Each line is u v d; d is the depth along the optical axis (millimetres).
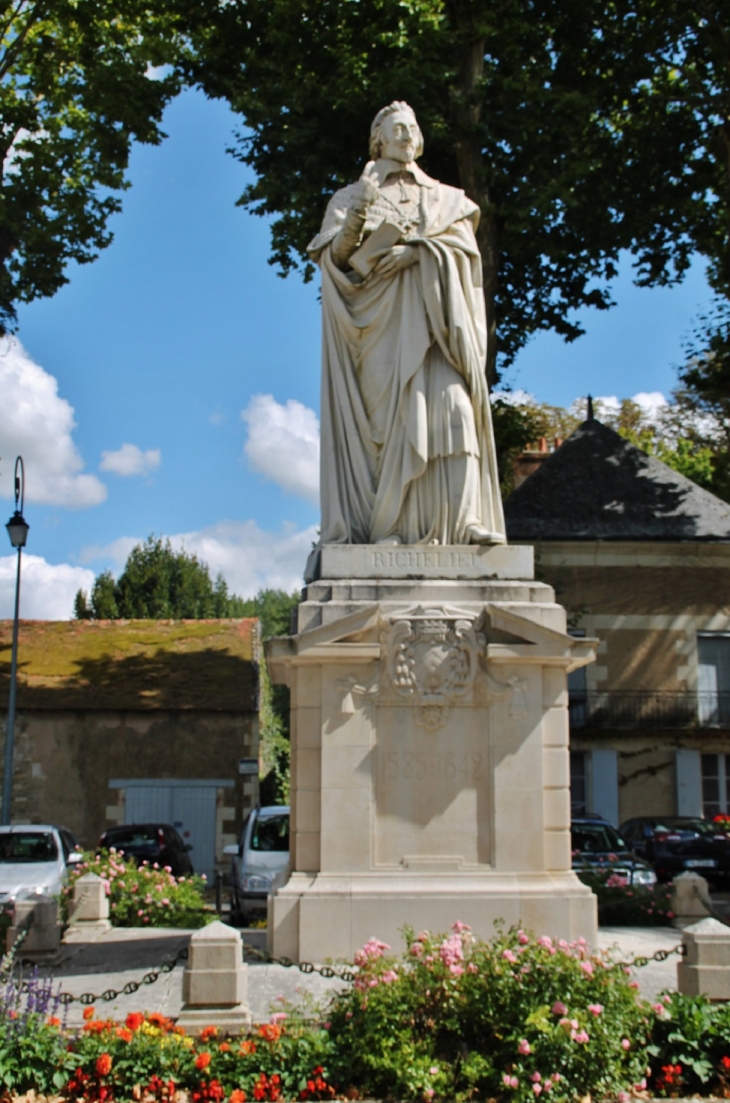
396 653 11250
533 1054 7801
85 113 28453
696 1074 8148
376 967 8438
